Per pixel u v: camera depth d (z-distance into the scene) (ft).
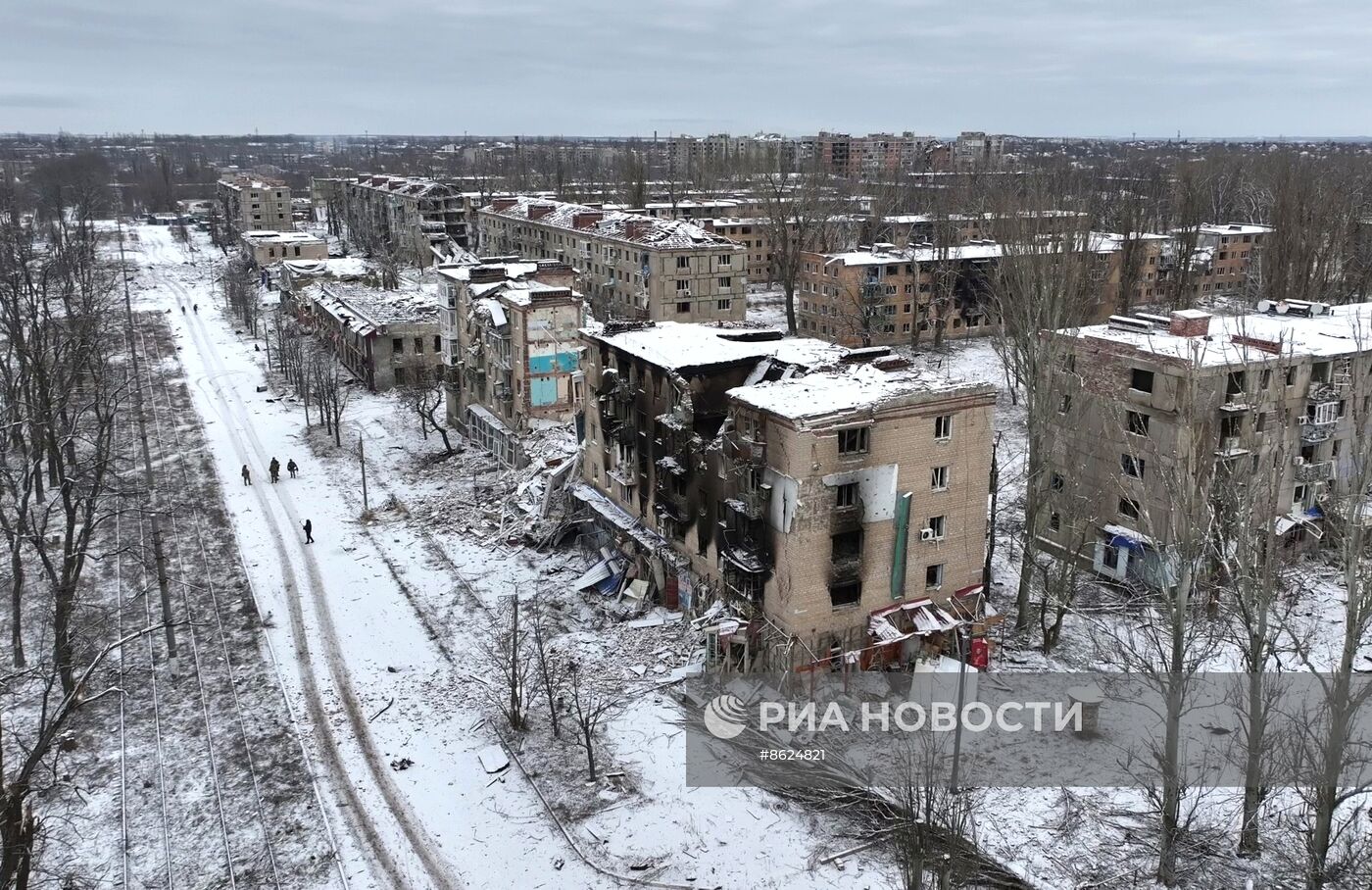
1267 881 102.68
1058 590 149.59
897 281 343.67
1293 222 312.29
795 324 362.12
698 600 158.71
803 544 135.03
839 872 108.88
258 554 198.49
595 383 187.52
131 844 117.19
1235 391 157.99
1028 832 112.47
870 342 336.08
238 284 433.89
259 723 140.87
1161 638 146.72
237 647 162.20
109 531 211.20
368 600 177.99
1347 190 379.76
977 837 109.29
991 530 160.66
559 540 196.75
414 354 319.68
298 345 327.88
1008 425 251.19
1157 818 113.91
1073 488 159.63
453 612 172.24
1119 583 167.94
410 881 110.83
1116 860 108.17
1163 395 156.15
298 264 448.24
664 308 358.64
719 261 363.15
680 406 153.58
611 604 172.04
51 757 132.26
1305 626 152.87
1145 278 378.94
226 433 278.87
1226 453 151.02
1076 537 172.55
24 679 150.51
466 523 209.87
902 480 140.05
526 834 117.39
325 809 122.83
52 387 225.35
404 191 553.23
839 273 338.95
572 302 231.09
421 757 132.87
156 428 284.20
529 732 136.56
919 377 147.23
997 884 106.42
